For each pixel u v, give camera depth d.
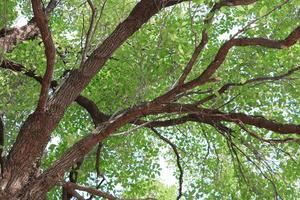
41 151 5.64
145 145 10.48
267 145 8.28
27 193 5.07
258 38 4.74
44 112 5.71
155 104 5.24
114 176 10.26
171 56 6.73
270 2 7.57
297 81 7.30
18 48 8.84
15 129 9.64
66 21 10.64
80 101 8.70
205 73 4.98
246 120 6.31
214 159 9.55
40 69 9.11
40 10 4.80
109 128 5.35
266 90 7.91
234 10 8.91
